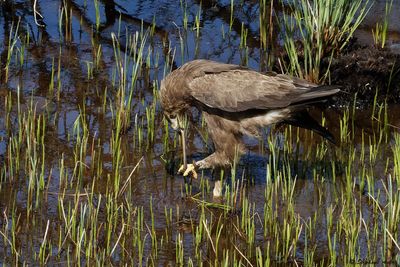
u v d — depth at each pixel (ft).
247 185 42.34
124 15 60.90
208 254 36.58
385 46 55.98
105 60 54.90
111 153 44.83
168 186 42.09
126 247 36.76
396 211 37.47
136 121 46.96
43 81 52.03
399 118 50.03
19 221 38.37
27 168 42.45
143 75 53.16
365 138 47.91
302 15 58.23
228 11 62.03
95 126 47.37
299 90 40.45
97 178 42.22
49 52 55.57
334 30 52.80
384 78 51.65
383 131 48.32
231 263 36.06
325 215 39.68
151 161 44.39
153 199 40.86
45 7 61.52
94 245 36.06
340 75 51.65
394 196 39.83
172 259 36.09
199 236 36.42
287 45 52.34
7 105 48.67
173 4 62.85
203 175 43.75
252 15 61.46
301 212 40.01
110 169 43.29
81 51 55.93
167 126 45.34
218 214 39.70
